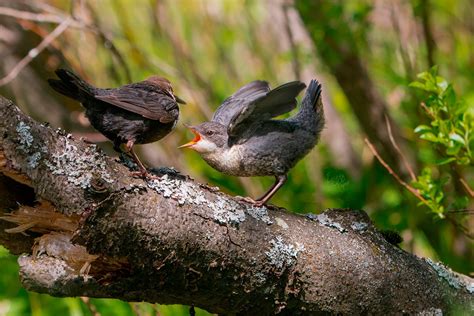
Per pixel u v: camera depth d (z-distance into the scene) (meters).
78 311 10.84
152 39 14.60
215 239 6.37
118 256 6.10
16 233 6.57
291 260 6.66
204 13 14.95
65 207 6.01
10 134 5.90
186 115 13.74
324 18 12.62
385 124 13.30
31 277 6.27
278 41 14.70
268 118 8.14
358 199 12.65
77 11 13.41
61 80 7.68
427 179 9.51
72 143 6.14
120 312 10.97
